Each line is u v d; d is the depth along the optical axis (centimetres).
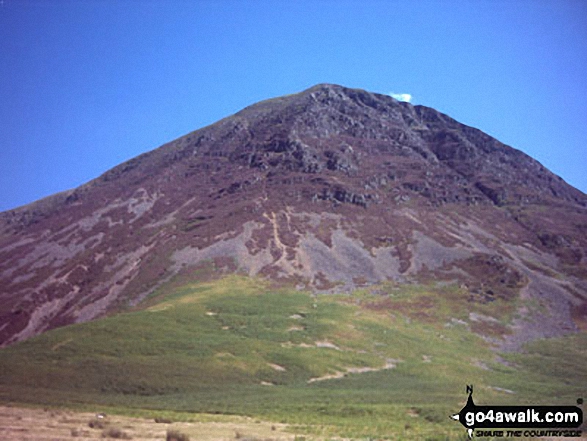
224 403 5281
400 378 7575
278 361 7712
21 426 3027
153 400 5550
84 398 5388
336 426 3800
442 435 3253
